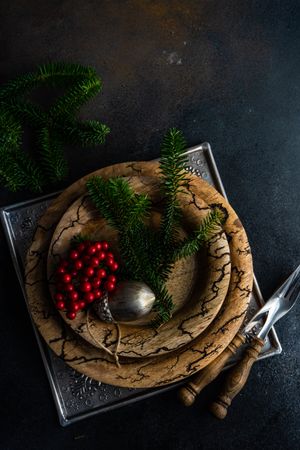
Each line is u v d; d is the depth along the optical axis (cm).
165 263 68
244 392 84
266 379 84
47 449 82
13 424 82
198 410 83
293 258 86
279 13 88
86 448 82
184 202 72
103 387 80
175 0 86
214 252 72
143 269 66
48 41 86
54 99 85
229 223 74
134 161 80
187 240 67
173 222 69
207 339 73
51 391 82
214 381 82
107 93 86
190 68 86
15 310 82
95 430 82
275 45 88
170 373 72
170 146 65
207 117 86
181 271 73
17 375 82
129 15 86
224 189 86
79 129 77
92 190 67
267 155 86
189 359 72
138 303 65
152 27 86
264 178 86
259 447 83
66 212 71
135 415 82
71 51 86
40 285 73
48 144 77
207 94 86
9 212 81
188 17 87
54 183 84
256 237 86
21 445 82
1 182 78
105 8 86
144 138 86
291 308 84
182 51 86
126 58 86
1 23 85
